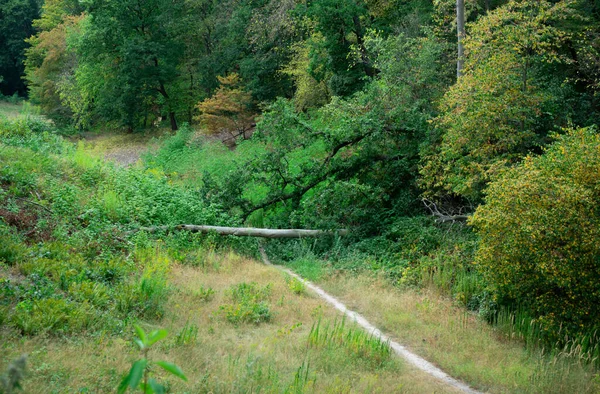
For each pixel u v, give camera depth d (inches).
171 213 647.8
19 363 101.3
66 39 1903.3
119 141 1830.7
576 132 442.6
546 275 389.1
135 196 644.1
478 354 373.1
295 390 259.8
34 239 465.7
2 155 661.9
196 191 792.3
